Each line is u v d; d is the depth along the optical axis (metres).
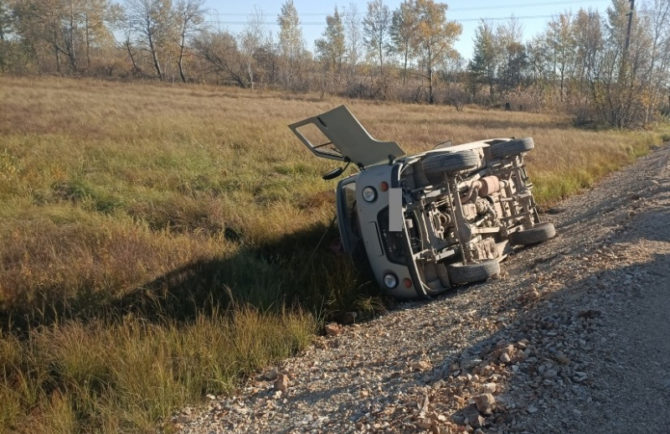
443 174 6.57
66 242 7.54
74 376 4.87
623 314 4.34
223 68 72.75
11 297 6.04
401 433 3.34
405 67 77.12
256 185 11.80
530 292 5.32
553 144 19.34
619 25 36.62
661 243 6.14
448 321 5.38
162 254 7.27
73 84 47.62
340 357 5.15
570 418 3.19
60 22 73.62
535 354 3.98
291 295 6.64
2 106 24.02
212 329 5.46
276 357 5.32
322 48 82.50
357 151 7.21
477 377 3.80
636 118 35.75
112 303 6.08
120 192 10.62
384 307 6.38
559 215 10.37
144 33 73.50
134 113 24.42
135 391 4.52
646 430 3.01
